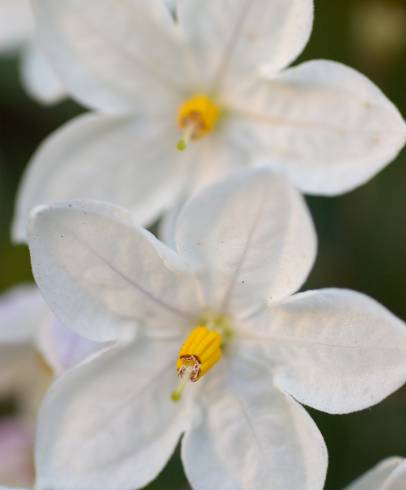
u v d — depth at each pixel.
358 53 0.15
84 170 0.14
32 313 0.15
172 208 0.14
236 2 0.14
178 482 0.15
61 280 0.13
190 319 0.13
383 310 0.12
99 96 0.14
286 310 0.13
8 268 0.16
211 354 0.13
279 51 0.14
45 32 0.14
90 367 0.13
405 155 0.15
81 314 0.13
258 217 0.13
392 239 0.15
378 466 0.13
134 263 0.13
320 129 0.14
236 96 0.14
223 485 0.13
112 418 0.13
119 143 0.14
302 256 0.13
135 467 0.13
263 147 0.14
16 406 0.16
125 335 0.13
